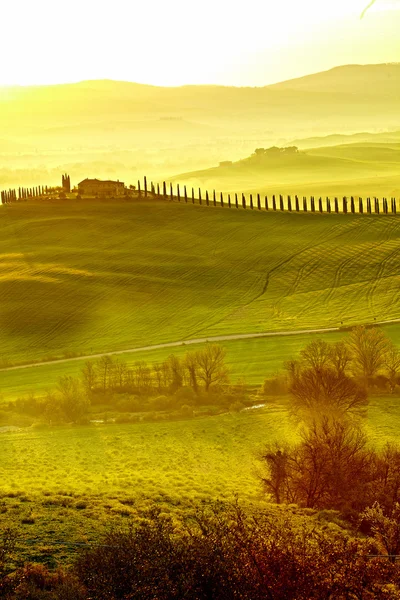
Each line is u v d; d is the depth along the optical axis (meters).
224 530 63.03
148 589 57.69
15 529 77.06
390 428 158.50
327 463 103.69
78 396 183.62
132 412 187.25
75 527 77.94
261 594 58.06
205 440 157.75
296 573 59.03
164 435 162.50
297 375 181.75
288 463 105.94
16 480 110.12
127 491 96.50
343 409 152.38
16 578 62.22
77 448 151.75
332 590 58.69
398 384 195.75
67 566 65.88
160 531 63.38
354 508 92.75
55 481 109.56
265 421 171.12
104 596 58.03
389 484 98.38
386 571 61.88
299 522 83.75
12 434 165.12
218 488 106.44
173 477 118.00
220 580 58.03
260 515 85.69
